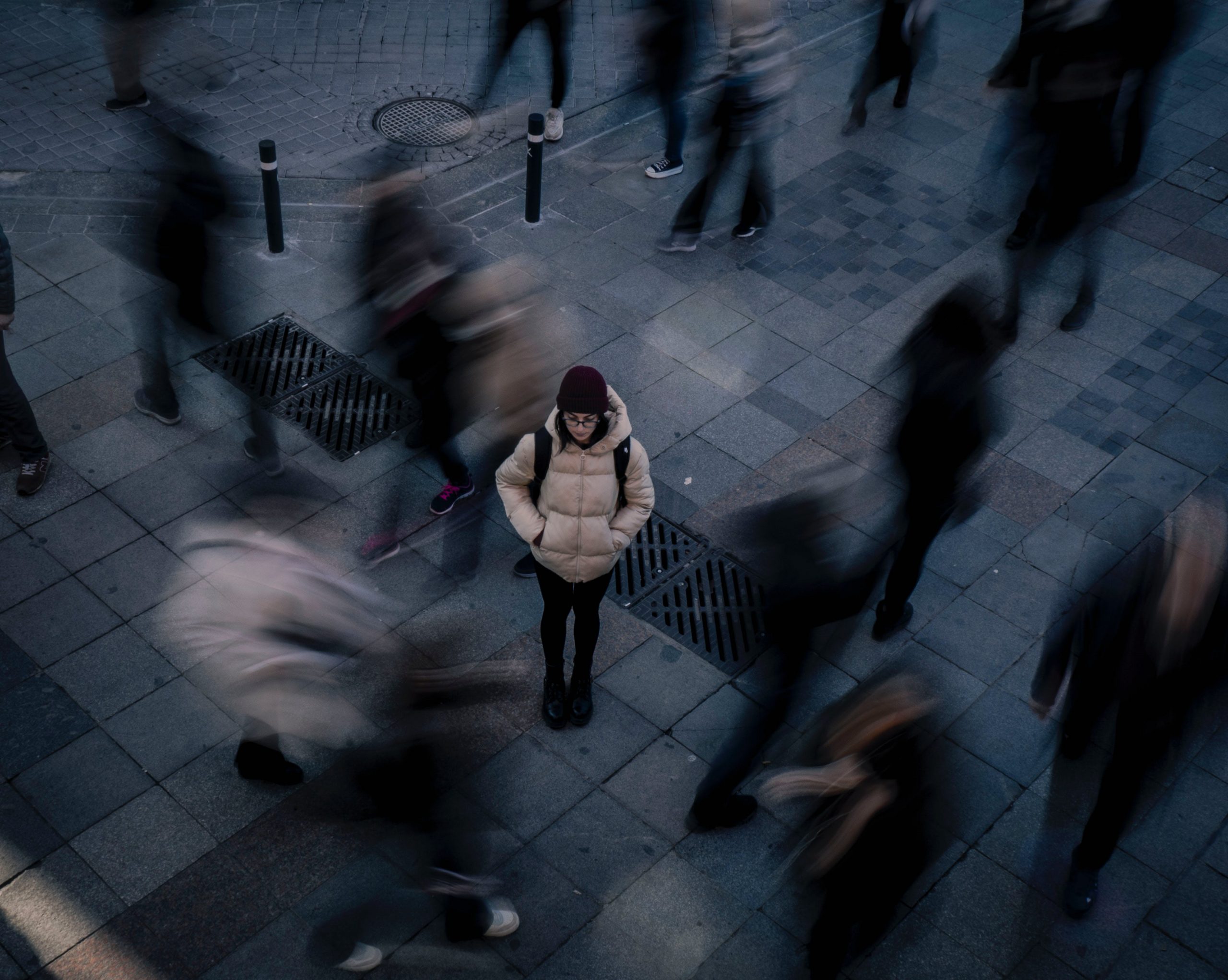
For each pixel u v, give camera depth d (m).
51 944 4.73
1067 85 7.95
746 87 8.09
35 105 9.87
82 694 5.64
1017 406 7.76
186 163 6.41
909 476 5.50
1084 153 8.21
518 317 6.64
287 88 10.41
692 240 8.88
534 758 5.54
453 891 4.83
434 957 4.76
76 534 6.41
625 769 5.53
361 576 6.32
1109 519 7.01
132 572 6.23
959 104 10.77
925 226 9.32
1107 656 4.50
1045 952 4.96
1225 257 9.20
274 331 7.86
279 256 8.49
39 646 5.84
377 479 6.91
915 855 3.97
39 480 6.58
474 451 7.11
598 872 5.11
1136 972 4.93
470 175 9.54
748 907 5.03
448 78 10.74
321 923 4.86
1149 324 8.51
